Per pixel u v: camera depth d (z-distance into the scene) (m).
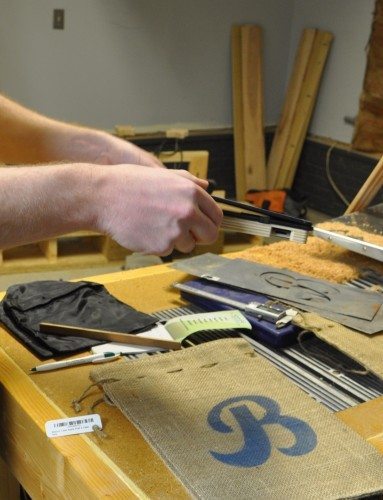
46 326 0.89
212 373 0.81
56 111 3.02
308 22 3.40
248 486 0.62
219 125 3.46
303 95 3.44
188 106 3.34
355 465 0.66
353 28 3.16
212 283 1.06
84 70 3.01
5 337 0.91
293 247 1.25
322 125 3.46
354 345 0.88
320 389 0.82
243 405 0.75
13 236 0.71
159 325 0.94
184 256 2.54
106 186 0.72
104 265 2.73
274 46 3.49
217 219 0.76
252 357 0.85
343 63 3.26
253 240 2.79
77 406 0.75
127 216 0.71
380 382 0.84
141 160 1.02
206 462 0.65
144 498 0.61
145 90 3.19
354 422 0.75
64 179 0.71
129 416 0.72
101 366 0.81
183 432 0.69
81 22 2.91
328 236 1.19
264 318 0.94
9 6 2.73
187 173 0.79
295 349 0.92
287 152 3.52
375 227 1.24
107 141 1.04
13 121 1.02
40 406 0.75
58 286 1.02
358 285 1.12
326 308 0.98
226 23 3.29
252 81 3.39
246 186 3.48
